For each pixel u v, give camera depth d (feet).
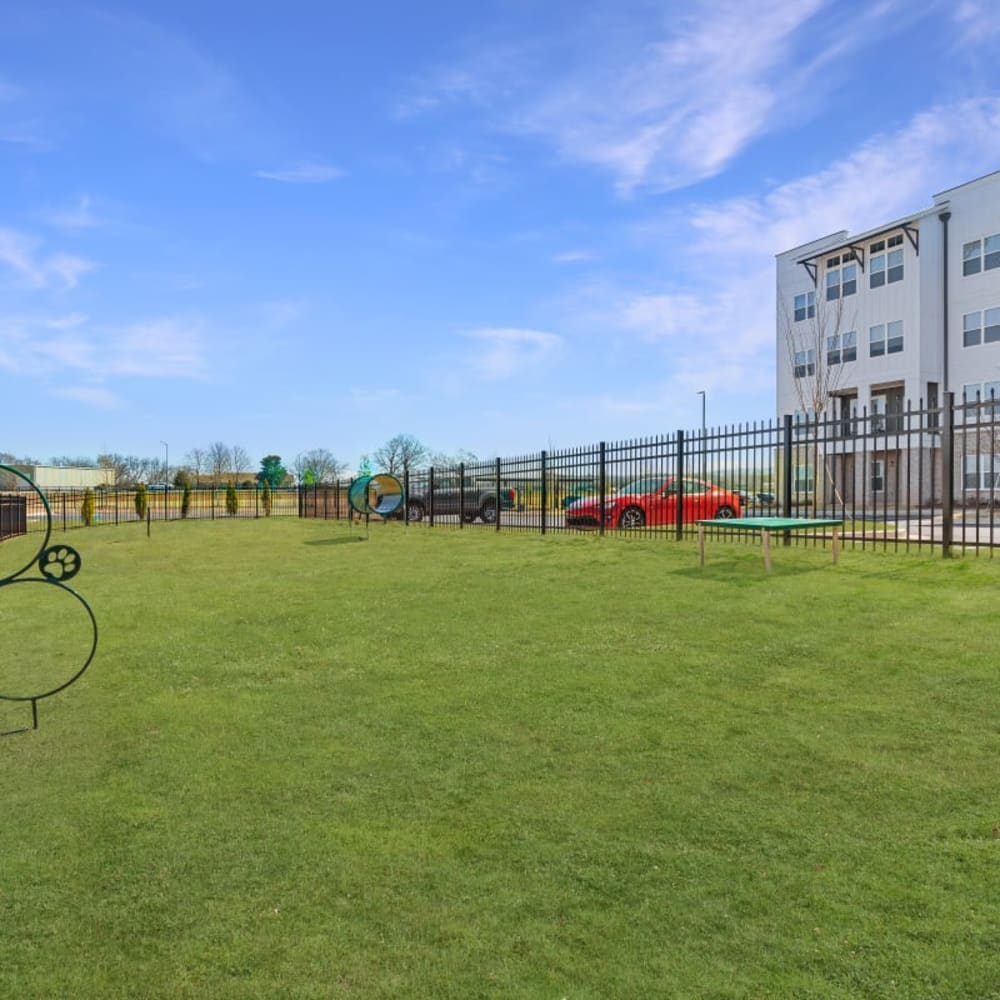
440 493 70.08
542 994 5.79
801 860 7.58
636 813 8.72
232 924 6.82
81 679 15.38
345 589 25.86
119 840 8.43
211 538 52.11
